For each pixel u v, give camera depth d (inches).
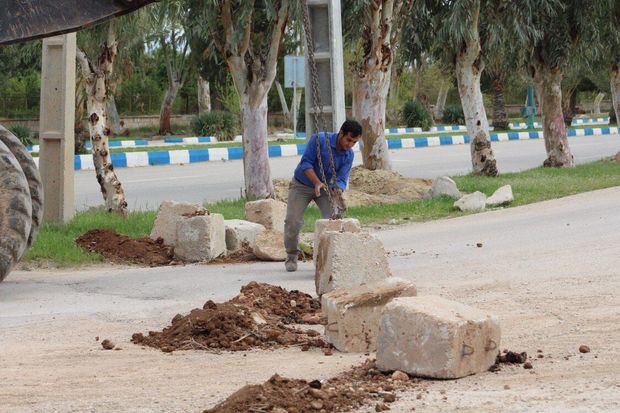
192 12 738.2
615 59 1214.9
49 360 290.4
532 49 995.9
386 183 798.5
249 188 752.3
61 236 555.5
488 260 473.7
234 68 739.4
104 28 644.7
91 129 661.3
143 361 288.0
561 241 523.8
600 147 1592.0
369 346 297.7
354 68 824.9
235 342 308.0
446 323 252.7
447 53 978.7
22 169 446.3
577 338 301.4
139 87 2551.7
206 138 1803.6
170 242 543.5
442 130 2273.6
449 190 781.3
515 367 265.9
